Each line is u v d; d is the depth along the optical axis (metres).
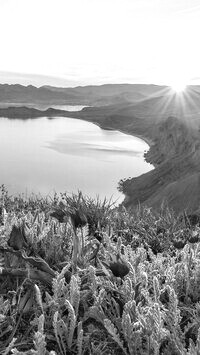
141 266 2.94
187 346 2.39
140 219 5.96
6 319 2.40
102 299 2.49
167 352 2.16
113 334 2.19
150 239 4.66
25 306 2.49
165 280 2.95
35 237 3.21
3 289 2.83
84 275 2.82
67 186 125.25
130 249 3.46
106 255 3.21
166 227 5.46
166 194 87.38
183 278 3.12
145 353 2.16
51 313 2.48
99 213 4.11
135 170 165.00
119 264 2.52
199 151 130.12
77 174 149.75
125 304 2.41
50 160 184.12
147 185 118.00
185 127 176.62
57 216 3.48
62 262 2.98
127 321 2.22
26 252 2.98
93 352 2.20
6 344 2.23
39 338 1.99
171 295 2.46
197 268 3.16
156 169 127.00
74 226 2.96
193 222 5.74
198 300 2.96
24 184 124.94
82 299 2.64
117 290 2.63
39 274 2.64
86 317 2.50
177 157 141.62
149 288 2.79
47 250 3.17
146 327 2.26
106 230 4.01
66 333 2.26
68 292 2.54
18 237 2.62
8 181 129.25
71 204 4.02
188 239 4.19
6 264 2.90
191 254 3.55
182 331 2.55
